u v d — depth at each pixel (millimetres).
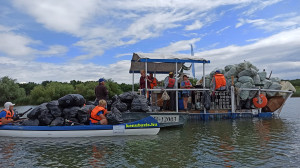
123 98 11125
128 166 5730
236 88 14930
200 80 17469
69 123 9742
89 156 6637
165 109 14234
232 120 14258
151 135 9680
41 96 62875
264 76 16641
